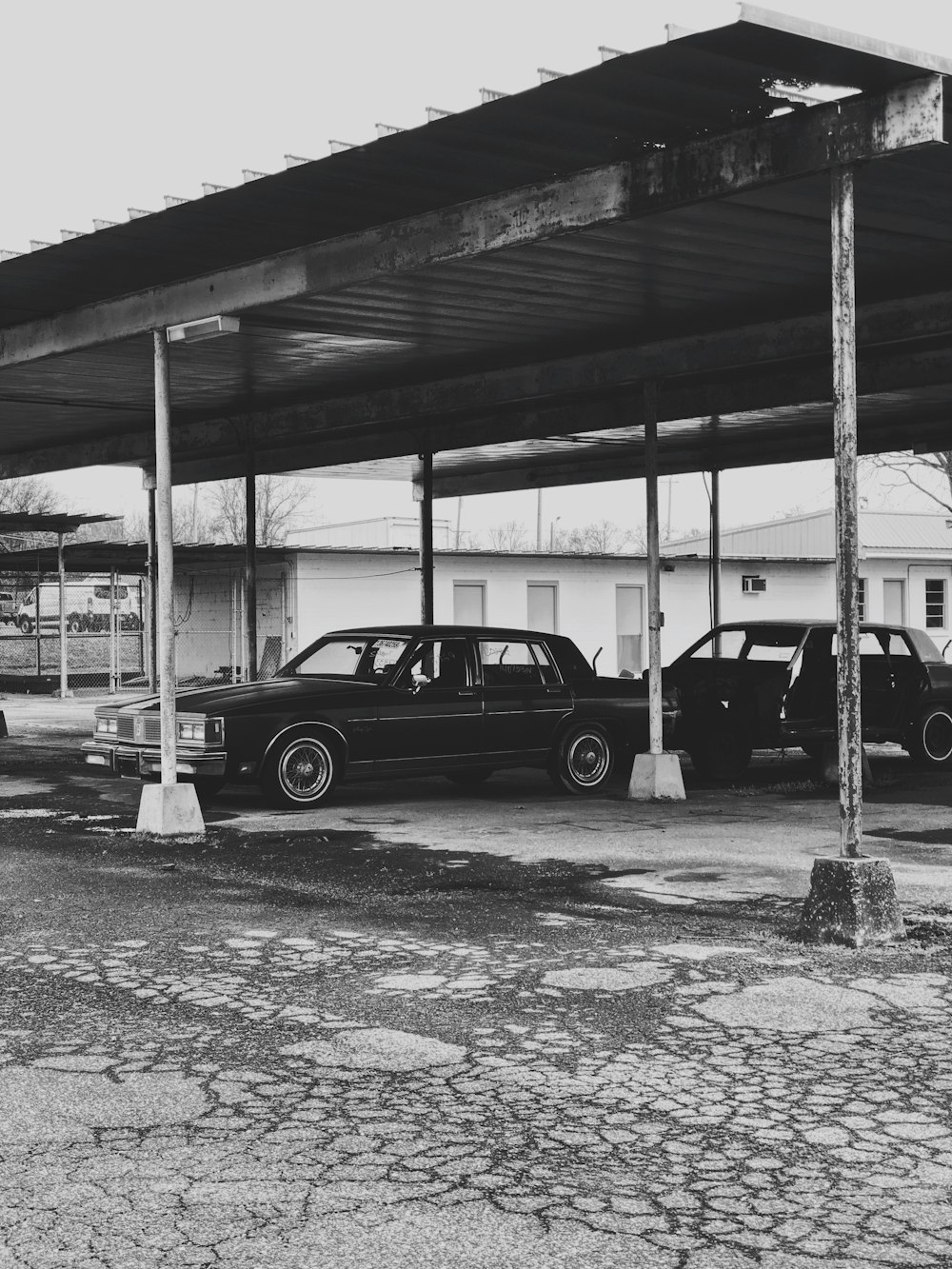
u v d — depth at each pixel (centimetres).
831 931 741
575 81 739
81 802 1380
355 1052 558
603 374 1402
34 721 2686
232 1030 591
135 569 3769
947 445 1884
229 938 766
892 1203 409
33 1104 499
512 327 1274
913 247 1025
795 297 1178
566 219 904
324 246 1045
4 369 1329
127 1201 411
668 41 684
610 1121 479
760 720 1520
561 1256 374
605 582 3772
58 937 770
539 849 1068
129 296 1192
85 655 4800
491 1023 597
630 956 717
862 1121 479
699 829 1176
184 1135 467
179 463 2247
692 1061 545
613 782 1575
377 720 1309
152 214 962
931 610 4106
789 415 1778
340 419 1694
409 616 3528
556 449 2108
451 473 2450
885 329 1215
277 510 6262
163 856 1038
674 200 848
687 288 1134
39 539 3728
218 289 1120
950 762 1738
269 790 1280
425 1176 430
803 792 1455
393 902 863
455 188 930
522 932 776
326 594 3419
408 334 1298
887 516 4119
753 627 1648
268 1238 386
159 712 1290
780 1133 468
